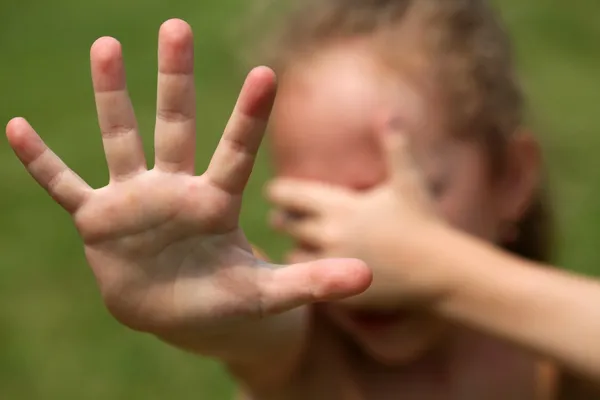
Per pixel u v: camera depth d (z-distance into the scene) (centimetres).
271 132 80
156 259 62
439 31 81
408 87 78
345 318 78
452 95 79
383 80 78
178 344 64
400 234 72
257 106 61
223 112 173
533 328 70
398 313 77
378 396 81
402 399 82
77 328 125
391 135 74
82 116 179
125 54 203
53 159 62
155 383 115
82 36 215
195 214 62
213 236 62
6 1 232
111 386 115
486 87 82
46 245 142
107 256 62
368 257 72
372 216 73
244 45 92
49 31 218
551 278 71
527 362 83
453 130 79
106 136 62
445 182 79
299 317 74
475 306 71
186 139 62
